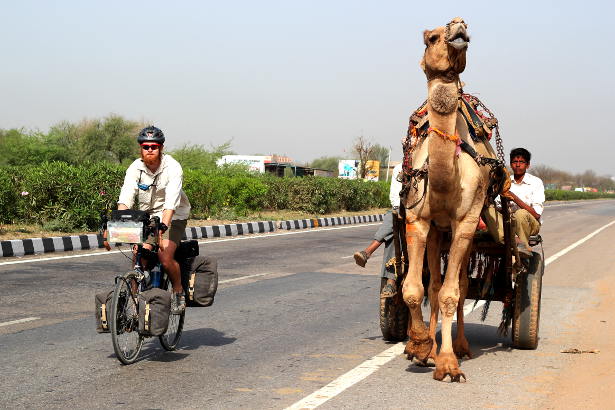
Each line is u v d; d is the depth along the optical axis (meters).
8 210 19.20
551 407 5.91
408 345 7.12
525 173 8.79
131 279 7.01
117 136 54.06
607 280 15.08
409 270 6.84
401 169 7.44
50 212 19.53
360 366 7.20
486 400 6.08
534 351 8.14
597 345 8.50
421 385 6.53
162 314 6.86
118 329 6.83
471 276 8.08
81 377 6.60
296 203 35.47
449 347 6.75
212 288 7.54
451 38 6.13
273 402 5.90
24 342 7.99
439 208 6.67
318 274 15.08
